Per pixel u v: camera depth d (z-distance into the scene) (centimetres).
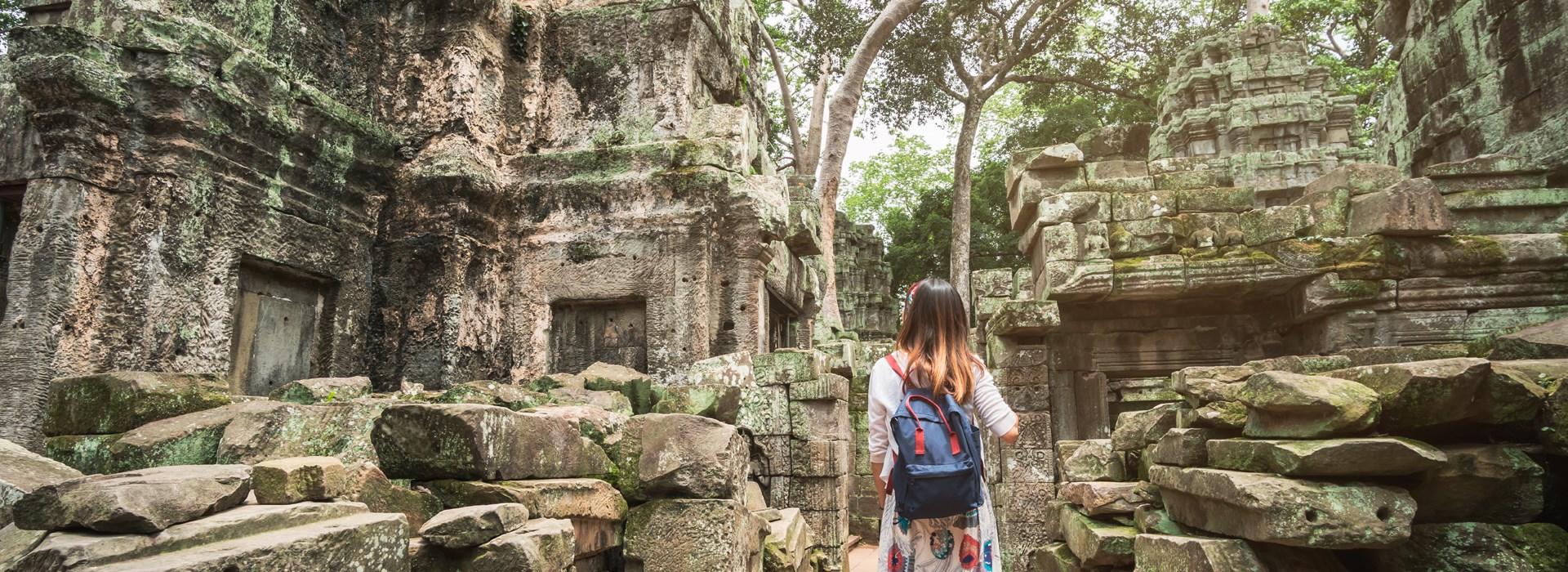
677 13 885
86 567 184
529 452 348
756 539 433
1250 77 1393
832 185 1602
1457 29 904
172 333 605
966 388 267
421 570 275
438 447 322
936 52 2097
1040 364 823
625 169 845
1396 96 1041
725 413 629
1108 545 374
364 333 795
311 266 734
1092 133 960
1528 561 267
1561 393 279
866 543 1166
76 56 569
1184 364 887
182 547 204
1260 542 279
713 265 822
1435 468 274
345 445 409
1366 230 735
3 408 532
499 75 882
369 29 851
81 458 405
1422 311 717
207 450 404
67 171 566
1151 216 827
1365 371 299
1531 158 786
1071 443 502
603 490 365
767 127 1288
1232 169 1312
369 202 801
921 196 2886
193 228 625
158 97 613
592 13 909
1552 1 771
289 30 752
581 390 591
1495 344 389
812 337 1245
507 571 268
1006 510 795
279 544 209
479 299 818
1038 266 924
